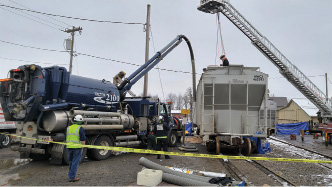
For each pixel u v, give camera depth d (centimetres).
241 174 807
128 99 1377
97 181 671
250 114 1203
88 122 934
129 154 1169
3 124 1264
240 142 1170
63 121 866
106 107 1110
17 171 781
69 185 629
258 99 1190
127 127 1192
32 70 880
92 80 1084
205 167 910
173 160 1032
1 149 1234
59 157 847
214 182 611
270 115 2430
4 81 870
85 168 836
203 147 1512
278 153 1317
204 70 1374
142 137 1298
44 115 870
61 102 900
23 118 875
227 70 1188
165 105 1478
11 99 902
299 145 1777
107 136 1054
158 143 1066
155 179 626
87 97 1012
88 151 988
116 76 1378
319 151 1448
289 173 833
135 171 806
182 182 620
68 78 918
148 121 1341
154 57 1496
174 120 1661
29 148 866
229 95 1185
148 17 1992
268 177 775
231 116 1207
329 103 2630
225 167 923
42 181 663
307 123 2984
